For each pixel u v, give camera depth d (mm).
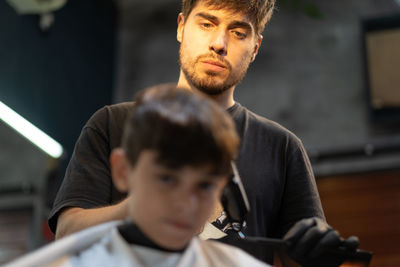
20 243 4449
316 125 6004
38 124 5035
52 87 5383
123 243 888
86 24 6199
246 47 1598
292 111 6098
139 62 6668
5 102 4691
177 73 6520
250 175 1521
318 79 6156
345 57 6176
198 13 1589
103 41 6523
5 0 4945
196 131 797
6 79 4773
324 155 5887
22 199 4594
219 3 1573
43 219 4719
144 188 829
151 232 866
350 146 5832
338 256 1132
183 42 1621
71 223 1304
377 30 6117
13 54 4926
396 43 6031
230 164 842
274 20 6418
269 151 1574
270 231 1554
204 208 837
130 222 906
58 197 1439
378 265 5570
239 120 1597
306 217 1528
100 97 6254
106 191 1461
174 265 886
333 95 6074
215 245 968
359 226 5711
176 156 791
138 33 6801
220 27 1576
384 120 5832
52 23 5535
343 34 6250
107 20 6676
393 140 5773
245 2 1593
